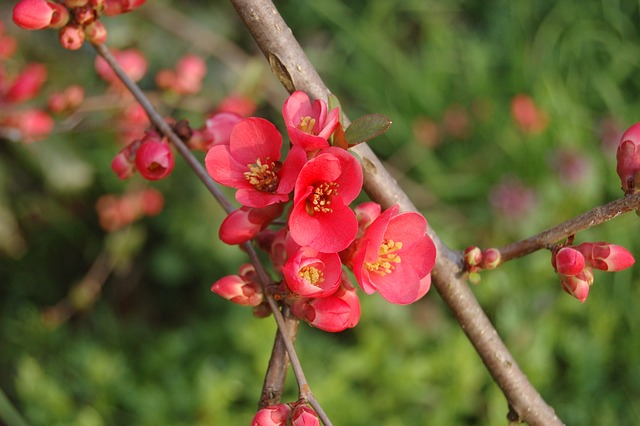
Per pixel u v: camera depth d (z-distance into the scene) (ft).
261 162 1.77
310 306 1.73
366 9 5.44
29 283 4.70
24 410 4.19
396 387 3.78
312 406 1.69
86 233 4.75
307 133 1.70
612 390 4.14
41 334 4.34
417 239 1.77
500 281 4.06
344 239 1.69
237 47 4.76
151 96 2.99
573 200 4.56
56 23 1.97
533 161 4.76
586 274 1.81
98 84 3.80
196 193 4.35
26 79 2.79
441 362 3.88
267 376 1.74
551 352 4.10
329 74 5.23
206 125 2.07
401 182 4.80
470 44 5.24
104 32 1.99
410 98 5.17
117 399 3.90
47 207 4.52
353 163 1.70
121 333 4.56
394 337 4.06
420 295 1.78
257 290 1.79
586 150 4.79
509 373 1.91
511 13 5.41
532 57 5.22
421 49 5.53
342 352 3.98
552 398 4.02
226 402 3.76
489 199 4.58
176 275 4.52
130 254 4.56
